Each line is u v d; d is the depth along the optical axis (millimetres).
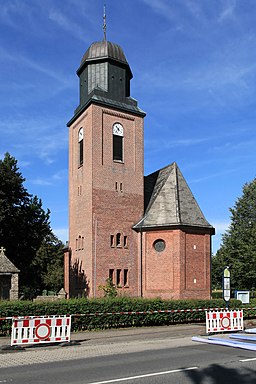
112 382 10547
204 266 36719
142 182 39875
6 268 33406
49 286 77750
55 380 10922
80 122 40594
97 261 36031
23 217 46125
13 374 11844
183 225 35906
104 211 37188
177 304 27656
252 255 51531
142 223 37656
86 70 40375
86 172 38312
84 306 24047
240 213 60438
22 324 17375
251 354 15312
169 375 11398
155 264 36531
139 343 19031
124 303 25531
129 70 41312
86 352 16188
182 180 39938
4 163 46281
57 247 82125
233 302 30453
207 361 13711
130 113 40250
